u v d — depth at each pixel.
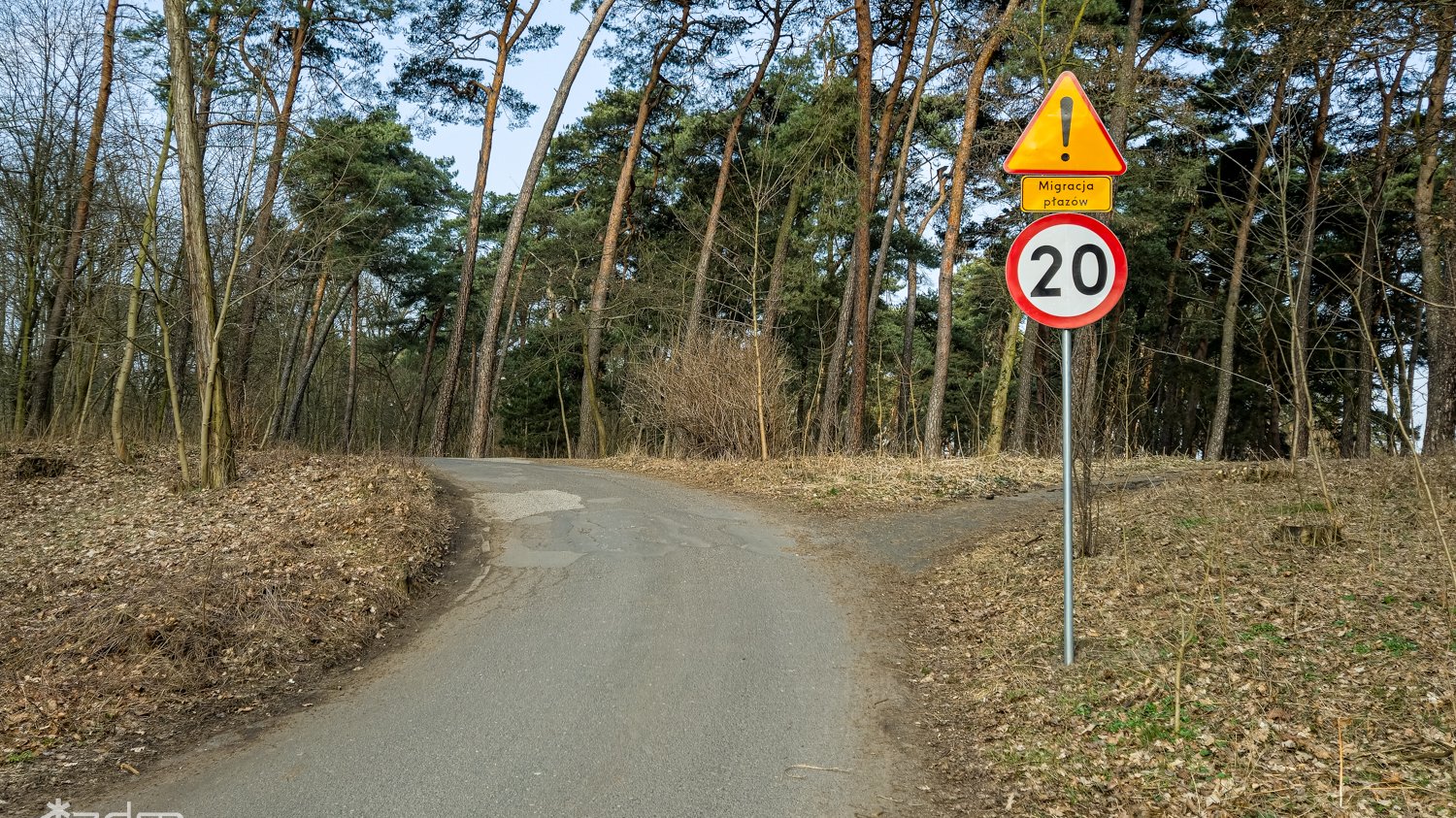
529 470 17.12
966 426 38.31
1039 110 5.72
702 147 27.89
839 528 11.35
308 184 18.48
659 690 5.94
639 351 29.25
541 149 24.69
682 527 11.34
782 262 23.86
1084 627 6.43
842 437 25.56
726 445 18.19
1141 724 4.83
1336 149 14.82
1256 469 11.78
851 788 4.52
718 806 4.32
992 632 6.86
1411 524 7.77
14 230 18.38
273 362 30.77
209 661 6.41
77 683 5.89
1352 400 22.56
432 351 47.16
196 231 12.33
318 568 8.42
